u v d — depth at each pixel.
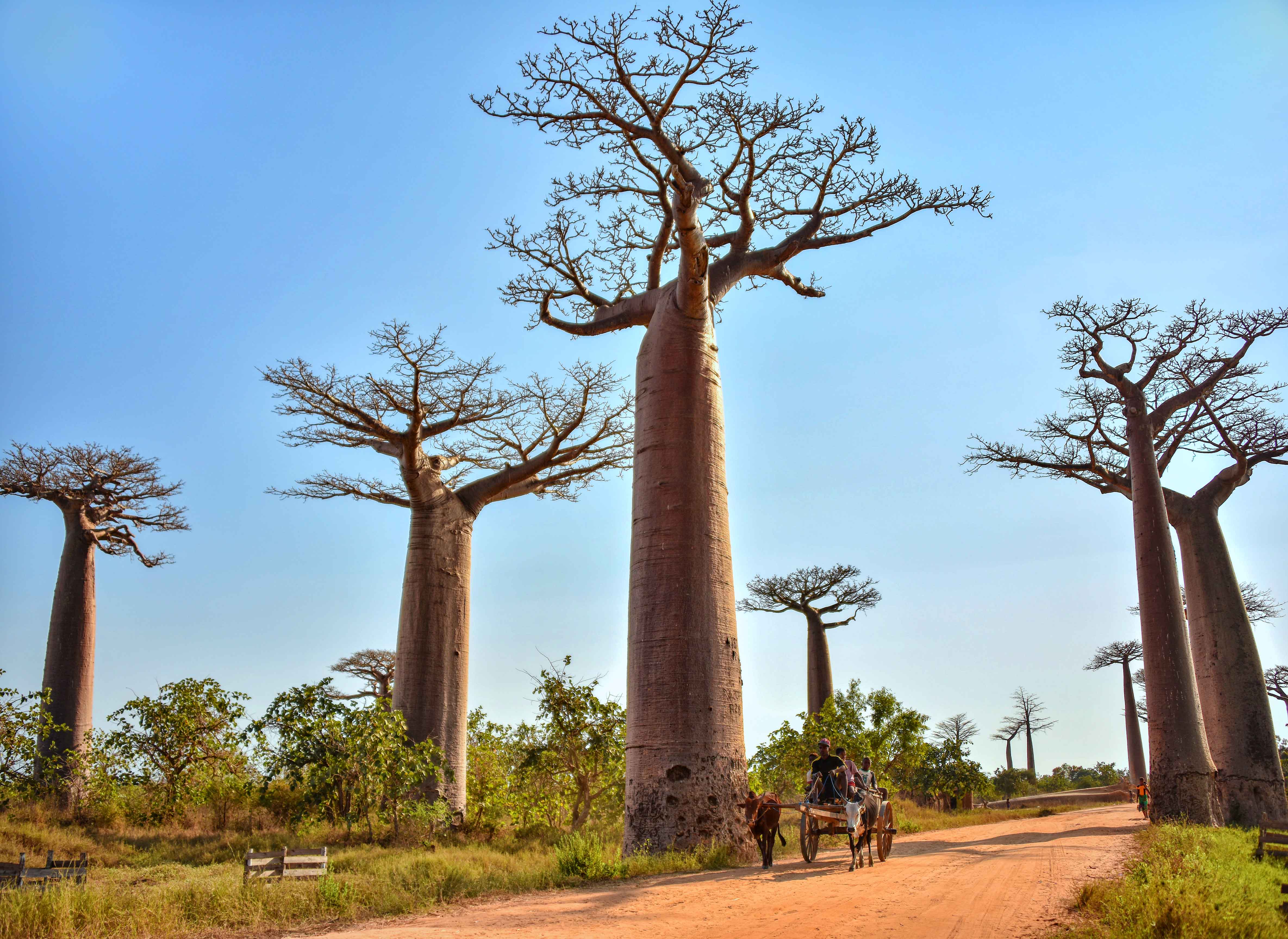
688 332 13.66
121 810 17.97
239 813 19.16
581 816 17.64
